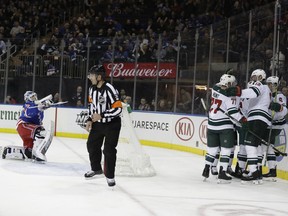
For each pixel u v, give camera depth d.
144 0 17.56
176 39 11.81
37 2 18.92
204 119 9.92
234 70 9.96
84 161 8.33
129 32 16.89
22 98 13.35
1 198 5.16
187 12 16.36
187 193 5.94
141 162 7.06
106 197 5.43
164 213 4.81
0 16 18.62
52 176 6.63
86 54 12.90
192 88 11.16
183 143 10.68
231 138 6.71
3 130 13.41
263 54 9.08
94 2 18.25
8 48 13.41
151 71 12.19
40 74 13.20
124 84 12.57
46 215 4.51
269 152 7.22
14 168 7.17
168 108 11.73
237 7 14.91
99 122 5.75
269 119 6.92
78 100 12.96
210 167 6.83
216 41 10.56
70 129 12.90
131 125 7.24
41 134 7.91
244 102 7.00
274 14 8.91
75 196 5.40
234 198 5.77
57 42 13.44
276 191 6.34
